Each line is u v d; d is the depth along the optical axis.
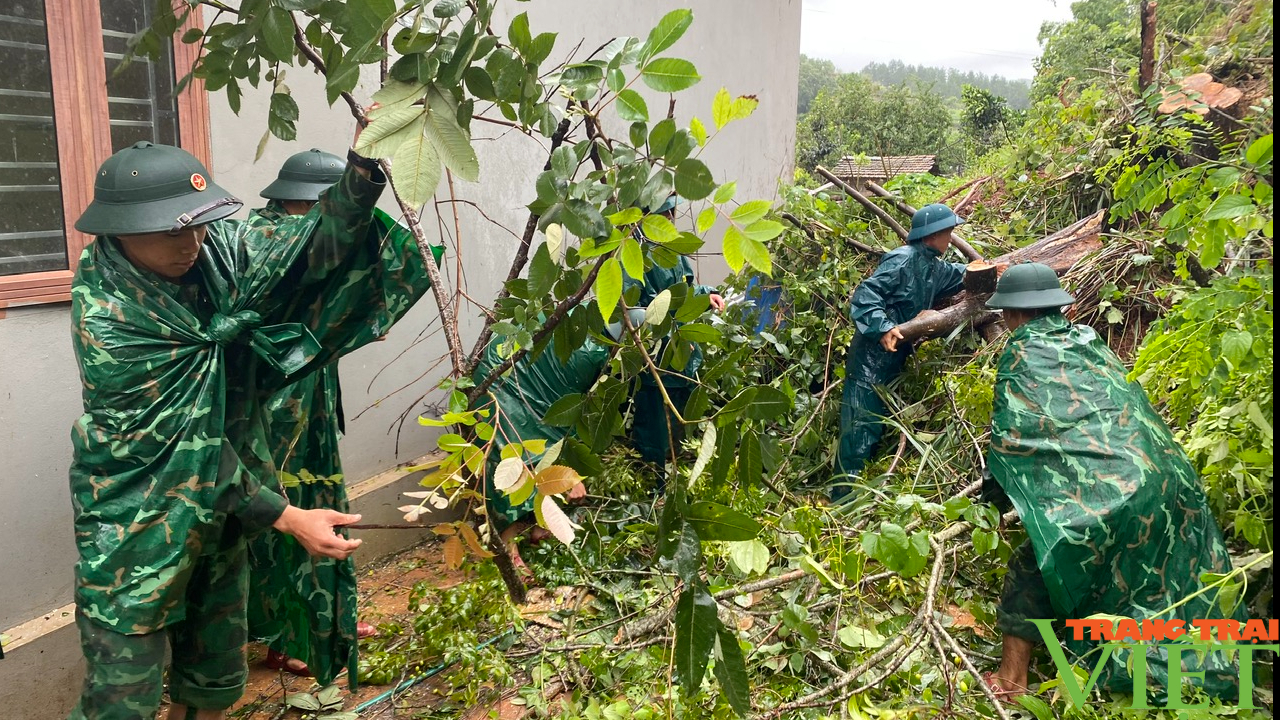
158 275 2.52
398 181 1.47
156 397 2.40
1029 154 6.87
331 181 3.62
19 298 3.10
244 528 2.58
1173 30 6.40
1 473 3.12
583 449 2.23
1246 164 2.87
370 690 3.46
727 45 7.79
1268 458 3.05
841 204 6.46
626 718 2.82
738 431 2.08
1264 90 5.27
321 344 2.82
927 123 26.62
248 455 2.75
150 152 2.42
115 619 2.33
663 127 1.71
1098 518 2.89
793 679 3.04
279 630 3.40
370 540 4.57
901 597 3.58
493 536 2.59
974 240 6.31
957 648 2.75
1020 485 3.12
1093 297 5.41
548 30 5.54
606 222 1.72
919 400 5.28
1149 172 3.48
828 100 27.38
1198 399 3.44
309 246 2.62
